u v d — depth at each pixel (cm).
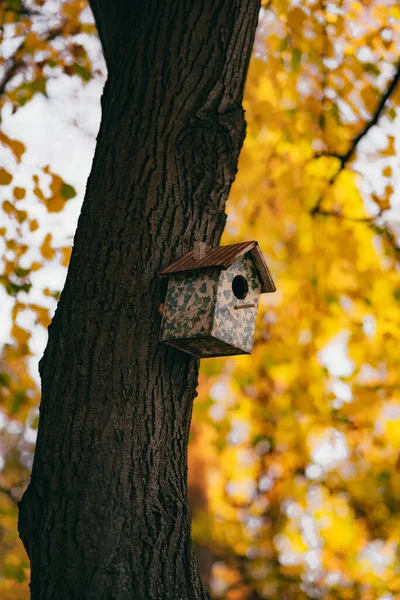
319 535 749
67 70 606
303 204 683
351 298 683
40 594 280
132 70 359
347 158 650
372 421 698
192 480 779
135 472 296
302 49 637
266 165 689
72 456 294
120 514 288
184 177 340
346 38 642
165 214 332
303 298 698
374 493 730
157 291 322
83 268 322
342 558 746
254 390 723
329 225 679
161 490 299
